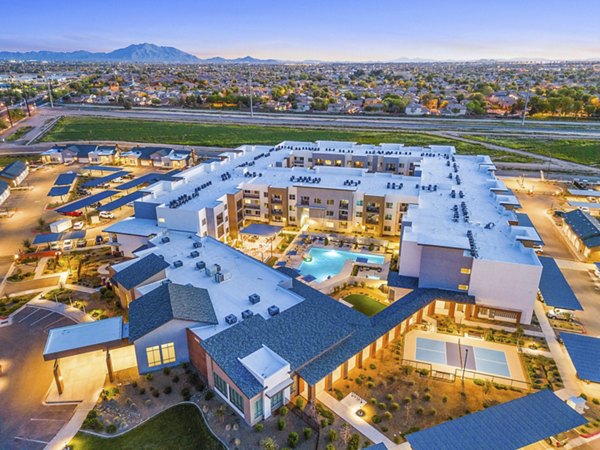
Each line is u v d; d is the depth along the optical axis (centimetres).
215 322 5172
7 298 6800
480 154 17250
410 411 4616
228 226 9300
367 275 7656
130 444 4212
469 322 6241
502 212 7769
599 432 4303
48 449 4181
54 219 10706
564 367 5288
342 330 5191
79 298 6862
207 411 4575
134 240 8144
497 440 3853
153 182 12962
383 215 9219
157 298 5350
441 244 6259
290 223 9906
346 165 12606
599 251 8112
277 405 4581
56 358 4672
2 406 4697
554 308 6462
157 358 5091
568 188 12850
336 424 4434
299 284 6391
